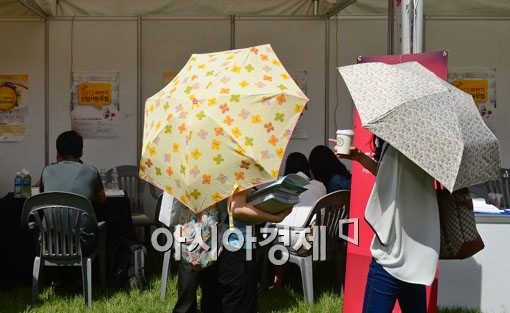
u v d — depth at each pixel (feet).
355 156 9.65
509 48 22.79
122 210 16.40
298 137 22.94
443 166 8.02
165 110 9.23
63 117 22.66
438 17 22.70
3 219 15.75
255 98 8.70
